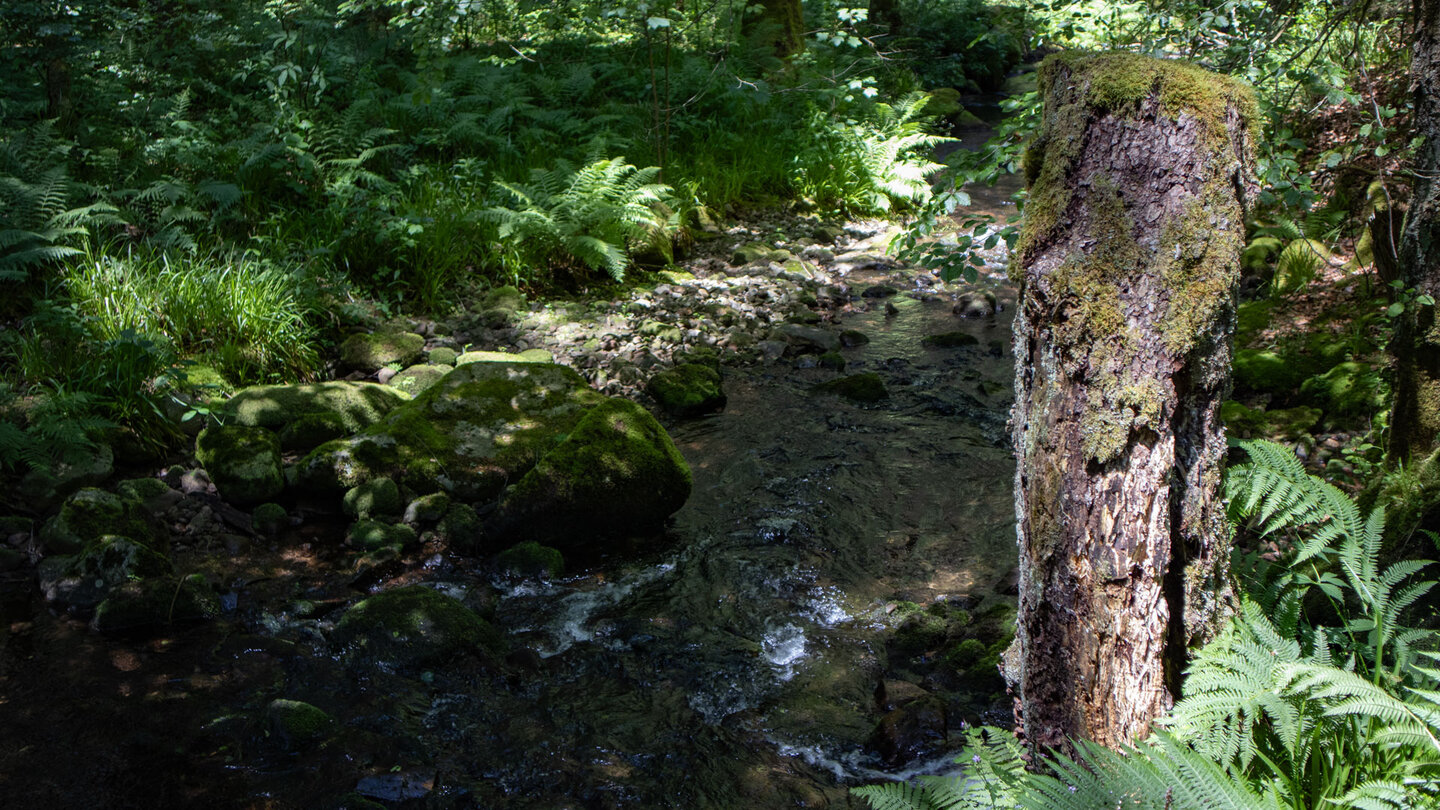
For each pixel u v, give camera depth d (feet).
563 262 28.17
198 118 28.78
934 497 17.63
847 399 21.85
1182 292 7.79
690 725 12.00
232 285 21.11
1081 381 8.02
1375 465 14.93
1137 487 7.90
